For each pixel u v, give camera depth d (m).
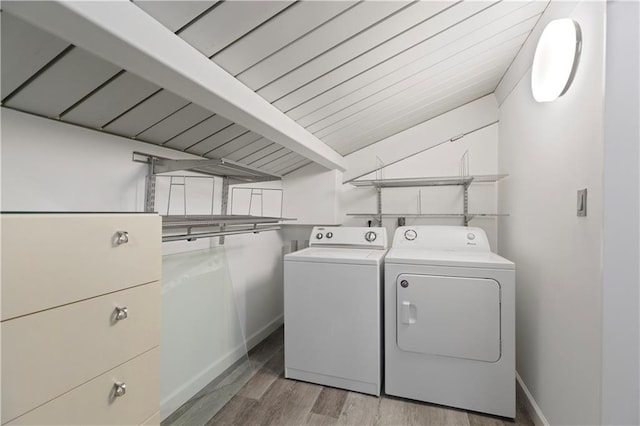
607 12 1.00
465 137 2.54
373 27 1.16
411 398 1.74
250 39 1.04
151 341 1.02
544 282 1.51
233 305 2.08
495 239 2.47
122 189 1.39
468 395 1.64
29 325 0.69
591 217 1.10
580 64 1.18
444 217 2.60
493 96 2.47
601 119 1.03
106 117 1.21
